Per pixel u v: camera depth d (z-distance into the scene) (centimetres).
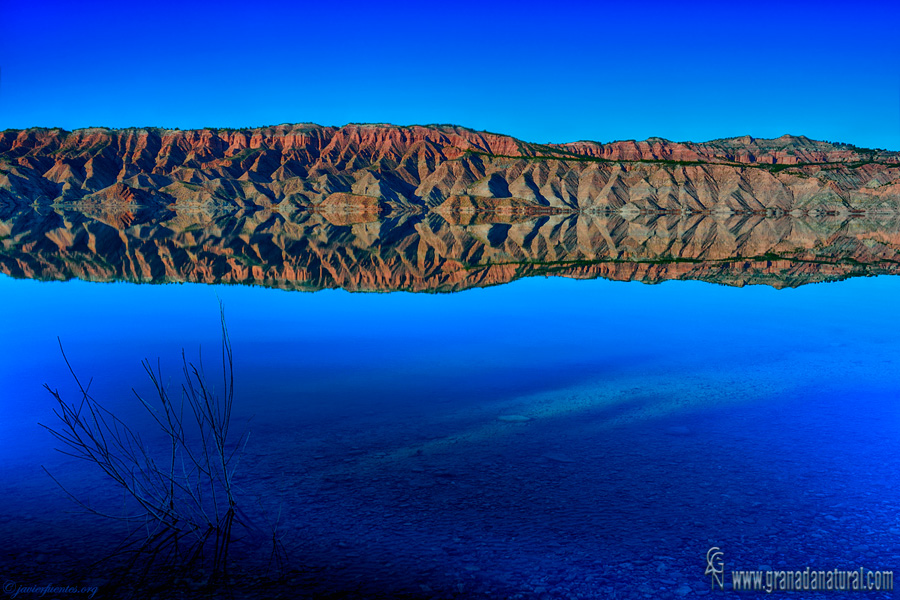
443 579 457
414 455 696
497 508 567
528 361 1129
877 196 15512
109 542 516
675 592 440
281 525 541
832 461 674
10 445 726
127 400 903
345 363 1115
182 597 436
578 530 526
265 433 767
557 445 725
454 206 17162
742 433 762
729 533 521
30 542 515
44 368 1073
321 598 434
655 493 596
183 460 685
